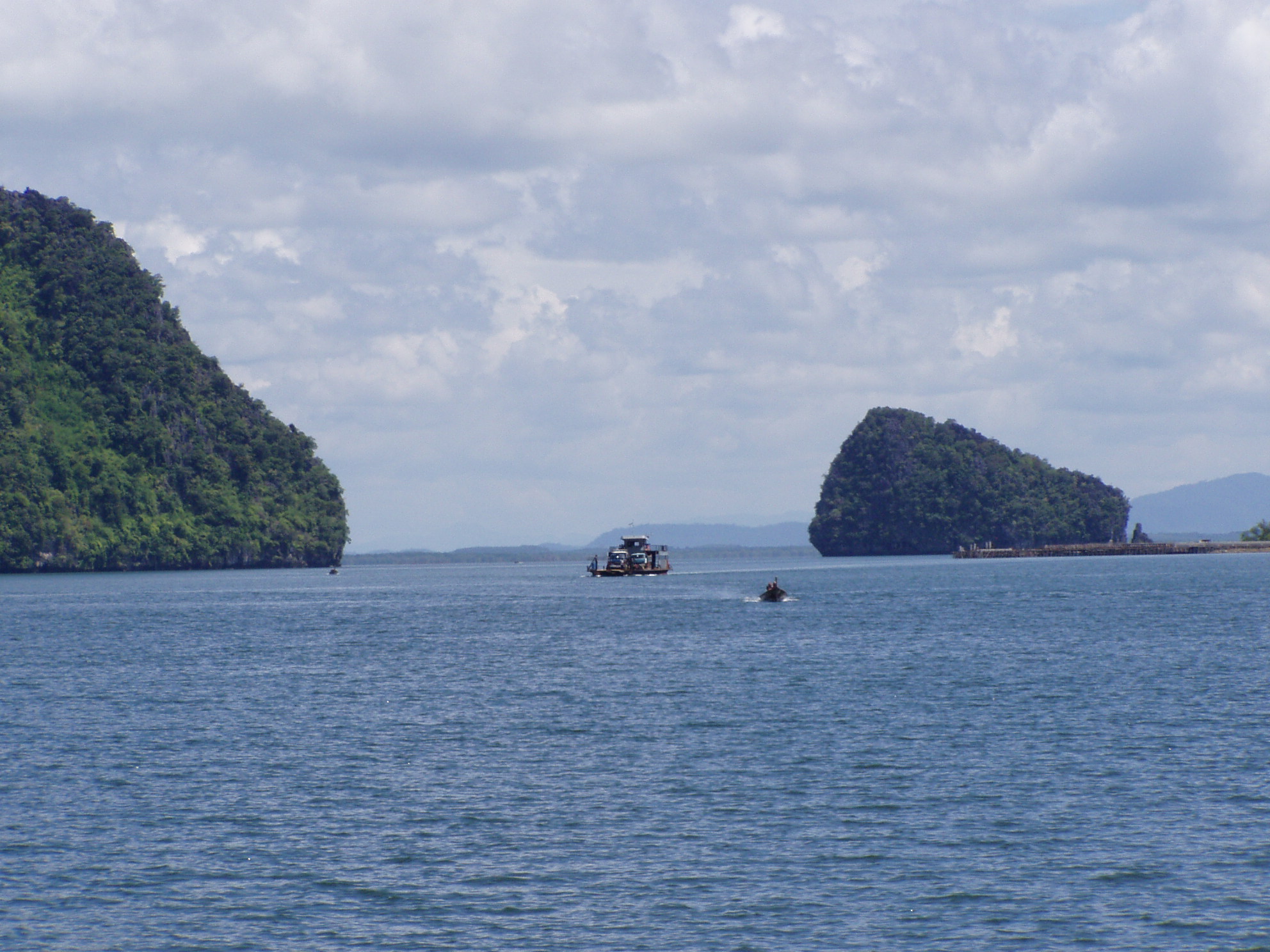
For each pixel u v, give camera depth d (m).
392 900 72.44
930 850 80.31
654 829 85.44
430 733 121.69
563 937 66.94
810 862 78.19
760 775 100.81
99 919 69.81
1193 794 92.75
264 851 81.25
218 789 97.56
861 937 66.56
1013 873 75.62
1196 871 75.44
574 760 107.69
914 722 124.19
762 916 69.56
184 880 75.81
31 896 73.25
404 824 87.12
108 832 85.56
